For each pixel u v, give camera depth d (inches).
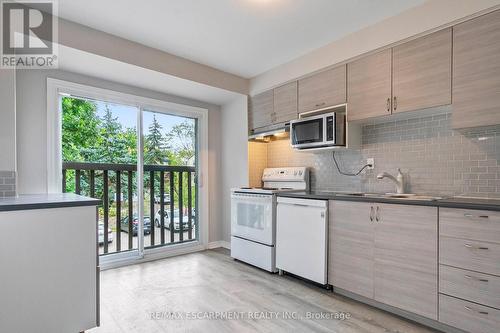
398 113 88.5
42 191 100.8
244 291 95.1
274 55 116.3
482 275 61.9
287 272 111.8
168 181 144.5
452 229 66.4
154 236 140.3
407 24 83.7
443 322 67.7
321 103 110.1
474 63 71.4
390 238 78.0
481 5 69.6
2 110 80.4
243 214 128.0
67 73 108.5
